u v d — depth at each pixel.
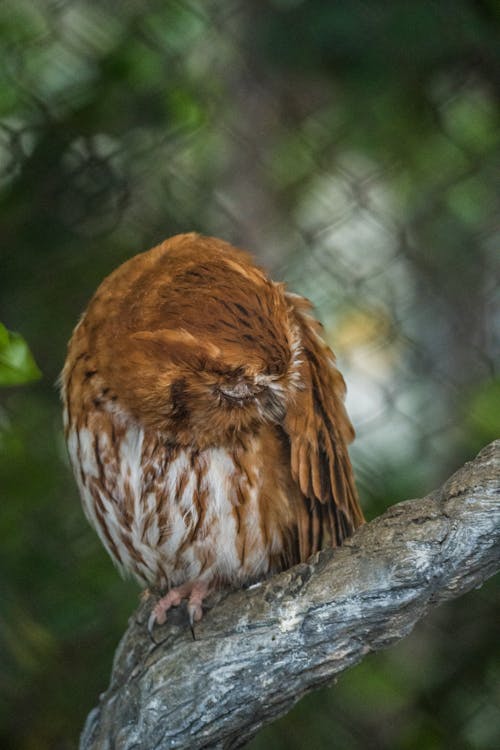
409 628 6.02
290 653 6.11
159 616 6.95
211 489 7.00
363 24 10.09
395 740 10.88
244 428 6.74
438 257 11.70
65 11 10.19
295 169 11.27
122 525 7.33
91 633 10.26
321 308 11.14
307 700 10.58
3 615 9.55
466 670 11.05
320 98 11.16
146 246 10.45
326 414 7.49
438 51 10.20
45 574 10.31
